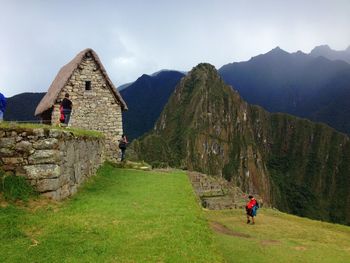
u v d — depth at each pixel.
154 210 12.46
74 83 28.50
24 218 10.20
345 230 24.28
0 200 10.99
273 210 31.02
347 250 16.98
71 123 28.39
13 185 11.60
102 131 29.00
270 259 13.53
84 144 16.94
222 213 25.41
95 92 28.97
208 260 8.52
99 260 7.93
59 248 8.47
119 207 12.55
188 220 11.34
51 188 12.18
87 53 28.88
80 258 7.98
